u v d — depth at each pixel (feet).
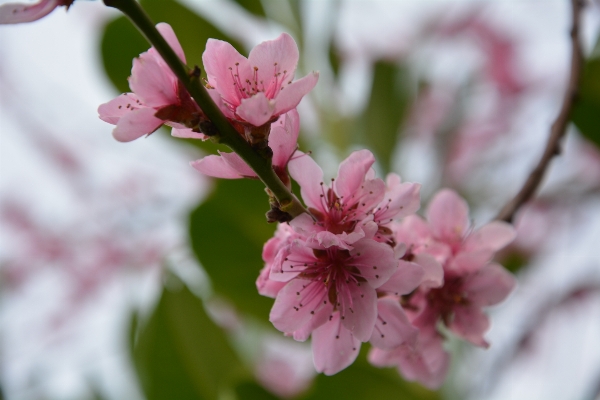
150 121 0.95
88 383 1.44
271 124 0.98
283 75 0.98
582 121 1.32
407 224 1.07
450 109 1.64
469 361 1.30
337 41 1.52
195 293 1.30
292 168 1.00
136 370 1.30
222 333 1.30
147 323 1.30
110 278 2.05
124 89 1.32
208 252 1.26
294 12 1.42
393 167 1.40
